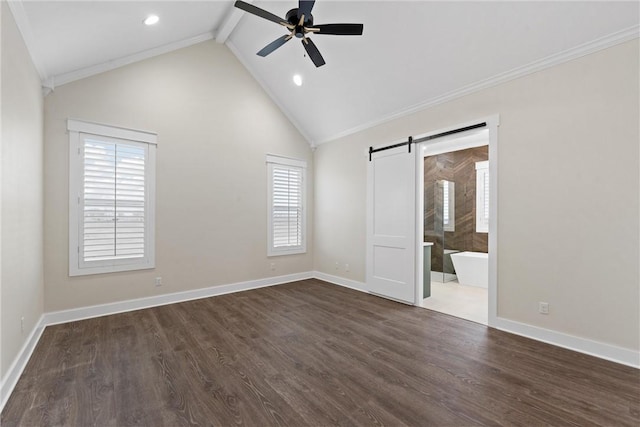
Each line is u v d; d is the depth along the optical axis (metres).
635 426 1.64
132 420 1.69
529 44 2.68
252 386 2.04
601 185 2.44
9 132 2.02
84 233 3.34
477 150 5.78
